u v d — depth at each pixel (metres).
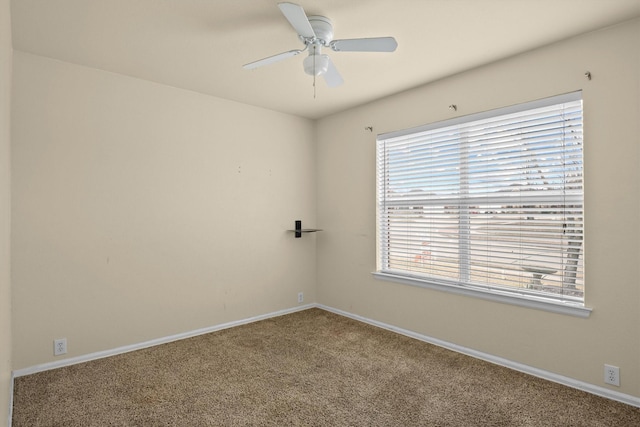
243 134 3.83
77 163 2.82
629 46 2.21
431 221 3.32
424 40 2.45
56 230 2.73
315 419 2.11
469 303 3.02
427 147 3.34
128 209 3.07
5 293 1.61
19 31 2.31
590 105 2.35
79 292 2.83
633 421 2.06
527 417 2.12
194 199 3.47
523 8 2.07
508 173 2.80
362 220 3.93
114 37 2.40
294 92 3.50
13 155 2.56
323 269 4.42
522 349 2.70
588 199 2.37
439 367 2.79
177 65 2.86
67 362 2.78
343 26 2.27
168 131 3.30
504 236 2.83
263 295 4.02
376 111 3.75
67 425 2.04
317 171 4.49
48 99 2.69
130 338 3.09
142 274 3.15
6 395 1.75
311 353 3.06
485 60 2.78
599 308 2.34
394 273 3.65
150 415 2.14
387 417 2.13
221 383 2.53
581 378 2.42
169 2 2.01
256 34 2.38
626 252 2.23
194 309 3.48
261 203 3.99
